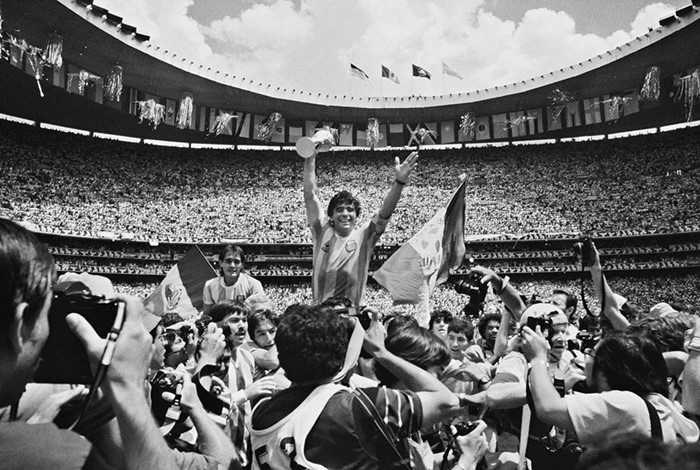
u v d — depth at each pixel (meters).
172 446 3.70
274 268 56.06
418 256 9.12
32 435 1.94
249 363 6.08
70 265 50.81
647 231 52.72
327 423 3.15
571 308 8.95
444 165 65.25
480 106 65.62
